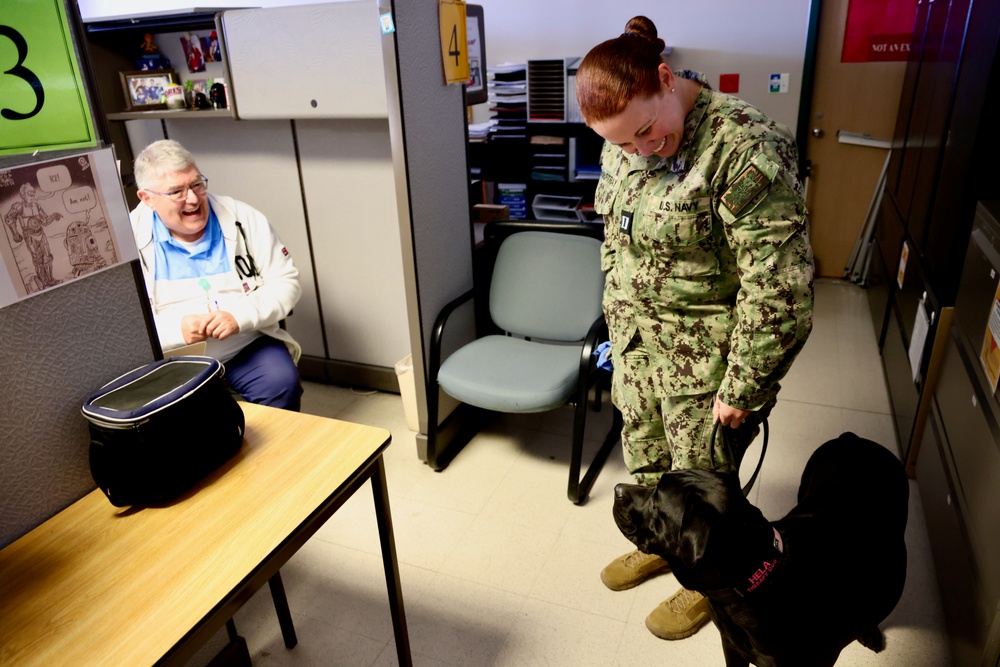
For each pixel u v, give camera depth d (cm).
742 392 138
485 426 268
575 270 232
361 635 174
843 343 325
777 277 127
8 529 112
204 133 283
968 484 153
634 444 176
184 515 113
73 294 116
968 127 182
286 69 238
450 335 247
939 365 198
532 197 438
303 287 291
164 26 276
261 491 118
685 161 132
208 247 218
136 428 109
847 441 154
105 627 92
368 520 215
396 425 269
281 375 221
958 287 186
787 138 129
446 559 197
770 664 122
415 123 211
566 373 214
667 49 408
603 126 125
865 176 388
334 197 269
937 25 249
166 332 207
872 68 367
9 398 109
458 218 244
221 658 155
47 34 105
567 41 433
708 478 117
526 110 423
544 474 235
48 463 117
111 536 109
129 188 300
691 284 144
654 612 171
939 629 167
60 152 110
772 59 387
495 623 175
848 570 124
